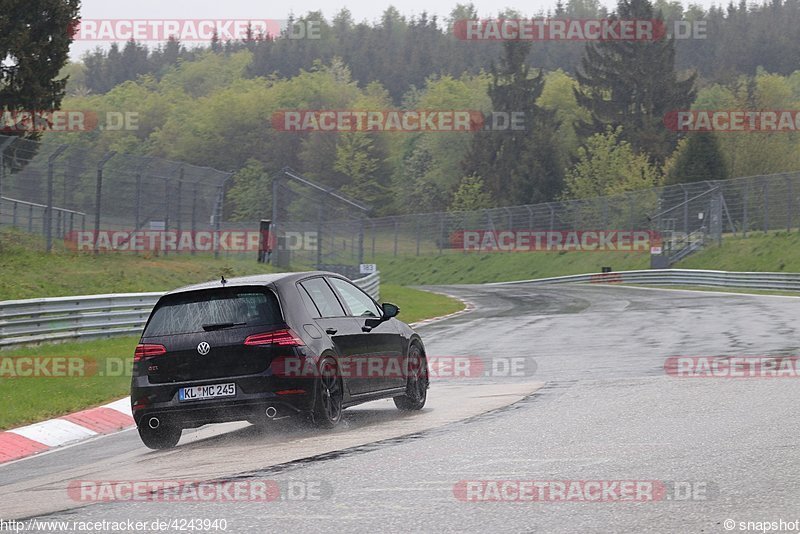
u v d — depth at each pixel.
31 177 110.19
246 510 23.69
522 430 33.91
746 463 26.66
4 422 44.44
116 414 47.62
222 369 35.88
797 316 90.88
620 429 33.16
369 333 39.94
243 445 35.09
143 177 120.50
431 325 103.50
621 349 66.50
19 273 98.06
